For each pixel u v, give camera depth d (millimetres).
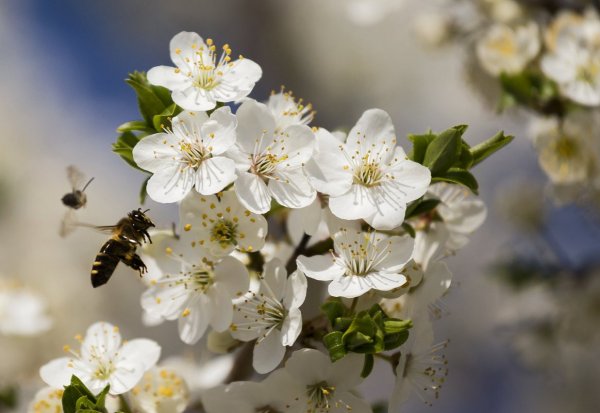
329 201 386
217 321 389
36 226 688
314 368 381
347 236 386
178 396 402
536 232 544
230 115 387
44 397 399
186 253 391
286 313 384
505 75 468
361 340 378
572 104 467
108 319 586
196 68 394
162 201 384
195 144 387
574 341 531
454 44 554
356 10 613
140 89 397
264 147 389
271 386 383
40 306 489
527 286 530
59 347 490
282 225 416
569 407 586
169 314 393
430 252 399
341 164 390
